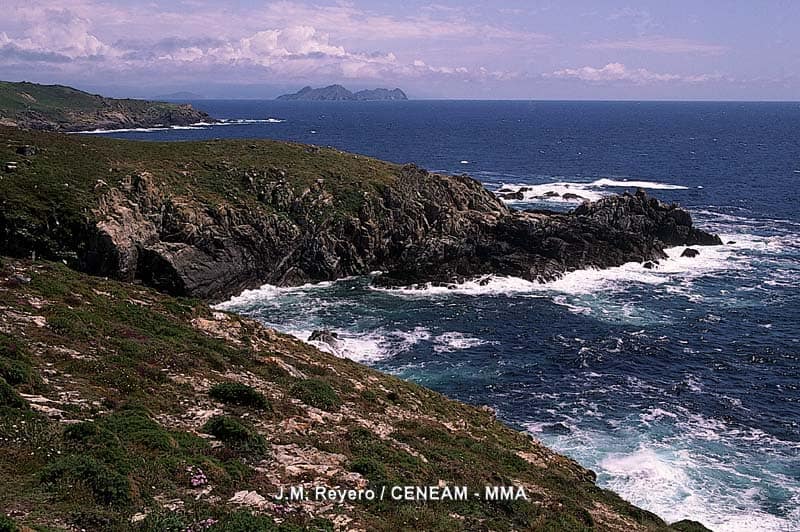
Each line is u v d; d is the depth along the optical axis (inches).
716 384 1994.3
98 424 783.7
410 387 1598.2
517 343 2333.9
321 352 1713.8
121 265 2480.3
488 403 1849.2
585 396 1902.1
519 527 827.4
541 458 1291.8
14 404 777.6
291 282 3073.3
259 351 1430.9
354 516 696.4
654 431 1674.5
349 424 1070.4
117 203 2664.9
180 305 1637.6
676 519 1267.2
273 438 908.0
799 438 1644.9
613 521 995.9
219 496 684.1
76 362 995.9
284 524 623.8
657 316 2613.2
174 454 751.1
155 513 606.9
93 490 624.1
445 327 2491.4
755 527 1251.8
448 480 920.3
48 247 2369.6
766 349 2272.4
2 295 1238.9
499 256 3179.1
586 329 2474.2
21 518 548.4
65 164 2851.9
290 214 3193.9
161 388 1010.1
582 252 3216.0
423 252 3159.5
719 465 1498.5
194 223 2800.2
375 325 2504.9
